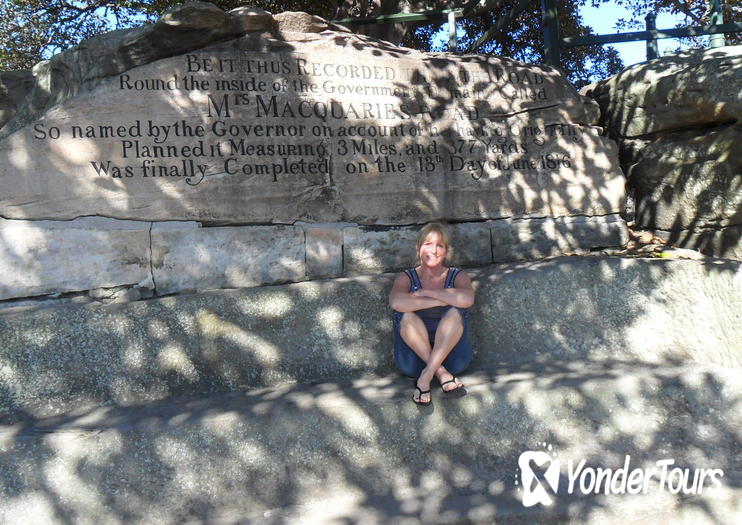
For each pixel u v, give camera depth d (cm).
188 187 418
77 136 397
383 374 389
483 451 330
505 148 493
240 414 318
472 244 480
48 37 976
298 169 443
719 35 637
